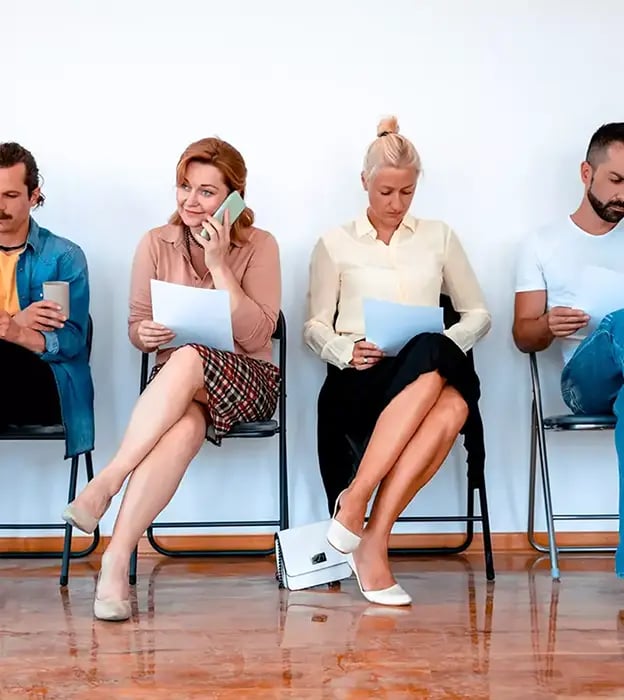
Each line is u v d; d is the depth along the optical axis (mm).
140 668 1992
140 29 3416
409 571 3072
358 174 3453
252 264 3014
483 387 3484
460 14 3469
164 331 2686
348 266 3150
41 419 2908
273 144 3441
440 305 3236
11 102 3393
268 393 2795
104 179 3414
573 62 3486
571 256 3242
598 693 1838
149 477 2469
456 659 2051
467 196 3477
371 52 3455
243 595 2705
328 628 2314
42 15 3396
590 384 2938
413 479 2605
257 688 1867
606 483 3504
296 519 3449
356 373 2844
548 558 3305
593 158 3129
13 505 3404
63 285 2826
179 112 3426
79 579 2947
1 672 1967
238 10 3432
